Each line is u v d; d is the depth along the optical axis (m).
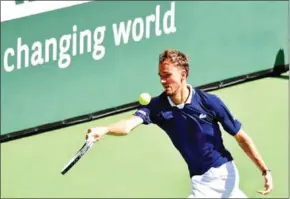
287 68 49.22
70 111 45.38
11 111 44.28
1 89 43.91
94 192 40.53
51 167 42.47
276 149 43.09
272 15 48.59
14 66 43.88
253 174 41.28
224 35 47.66
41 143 44.25
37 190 40.88
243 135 29.69
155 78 46.47
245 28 48.09
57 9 44.09
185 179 41.28
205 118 29.33
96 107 45.81
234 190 30.55
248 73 48.66
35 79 44.38
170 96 29.03
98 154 43.16
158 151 43.34
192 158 30.16
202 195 30.44
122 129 28.05
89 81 45.44
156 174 41.62
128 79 46.12
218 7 47.25
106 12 45.09
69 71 44.97
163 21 46.19
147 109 29.09
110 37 45.38
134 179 41.34
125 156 43.00
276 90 47.91
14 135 44.56
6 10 43.16
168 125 29.45
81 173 41.94
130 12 45.50
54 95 44.91
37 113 44.78
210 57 47.56
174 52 28.80
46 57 44.38
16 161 43.00
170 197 39.88
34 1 43.69
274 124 45.12
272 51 48.97
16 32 43.53
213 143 29.86
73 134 44.84
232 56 48.09
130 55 45.88
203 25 47.06
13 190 40.91
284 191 39.97
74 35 44.72
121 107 46.31
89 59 45.22
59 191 40.78
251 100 47.19
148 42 46.06
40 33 44.03
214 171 30.19
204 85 47.69
